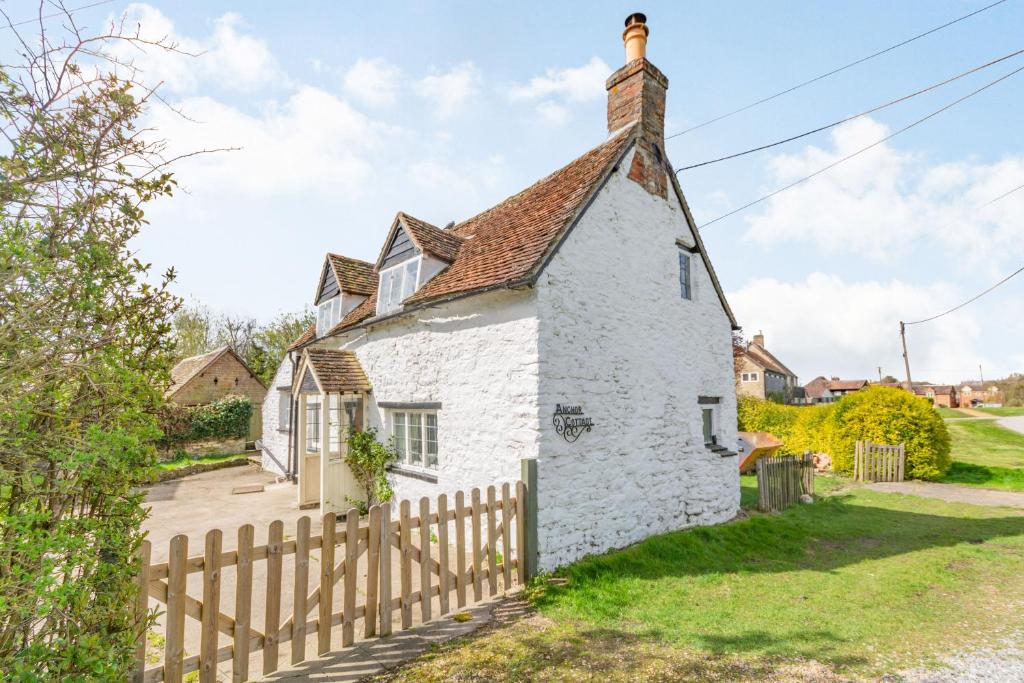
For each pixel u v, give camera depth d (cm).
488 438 765
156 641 498
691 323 1029
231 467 1891
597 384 789
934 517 1104
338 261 1477
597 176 827
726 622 548
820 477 1703
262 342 3694
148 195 329
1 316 280
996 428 3097
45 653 269
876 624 550
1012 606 605
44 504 292
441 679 421
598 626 528
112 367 308
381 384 1062
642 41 995
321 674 426
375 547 496
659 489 888
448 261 995
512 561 650
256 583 669
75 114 296
